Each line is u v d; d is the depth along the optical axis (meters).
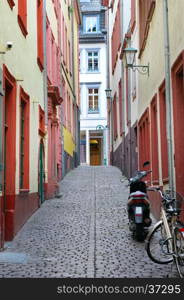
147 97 15.39
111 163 34.28
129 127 21.34
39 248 9.59
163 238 7.50
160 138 12.74
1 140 9.48
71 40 32.16
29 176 13.28
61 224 12.35
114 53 30.47
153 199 14.03
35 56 14.85
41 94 16.39
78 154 35.41
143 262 8.27
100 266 8.00
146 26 14.58
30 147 13.55
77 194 18.69
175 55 10.27
